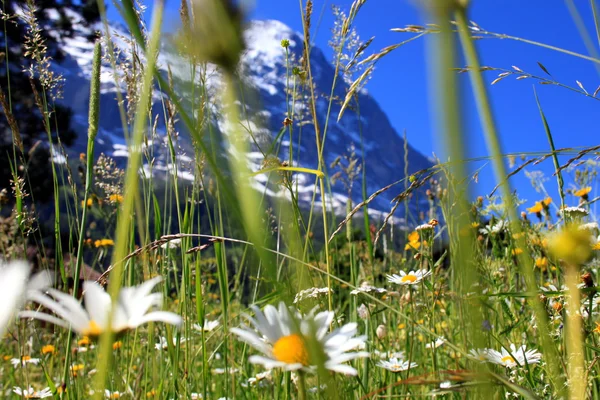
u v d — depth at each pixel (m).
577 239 0.66
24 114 11.49
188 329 2.12
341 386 1.64
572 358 0.82
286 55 2.20
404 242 3.33
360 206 1.59
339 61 2.09
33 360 2.76
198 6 0.35
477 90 0.48
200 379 2.42
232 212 0.41
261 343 0.88
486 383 0.54
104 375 0.59
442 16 0.24
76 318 0.77
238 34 0.35
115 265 0.58
